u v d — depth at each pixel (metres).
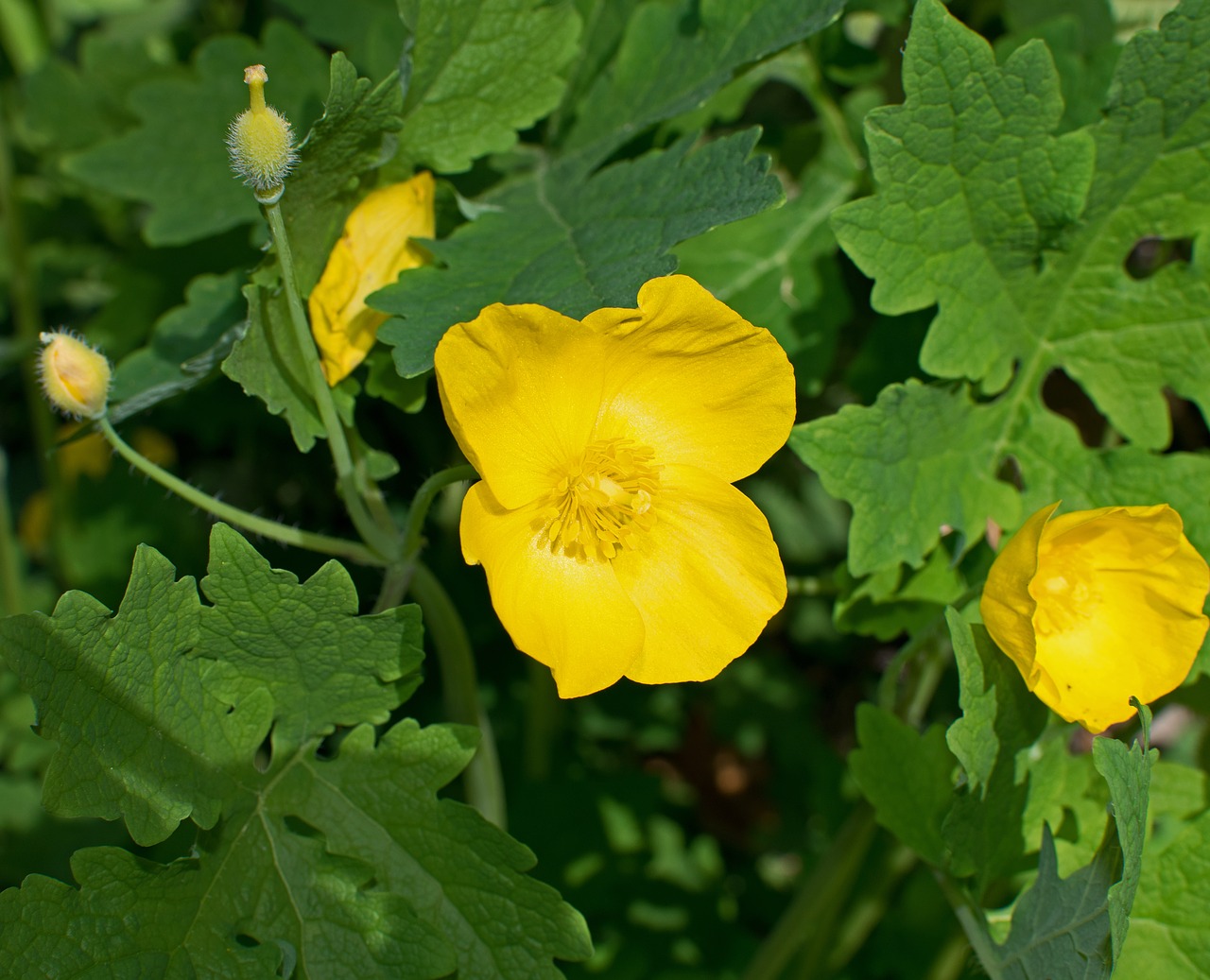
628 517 0.36
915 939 0.45
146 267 0.45
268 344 0.36
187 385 0.38
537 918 0.35
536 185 0.40
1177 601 0.36
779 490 0.54
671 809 0.50
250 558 0.35
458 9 0.37
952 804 0.36
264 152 0.34
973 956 0.38
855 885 0.46
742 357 0.35
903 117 0.36
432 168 0.38
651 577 0.36
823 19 0.37
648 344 0.35
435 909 0.36
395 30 0.43
